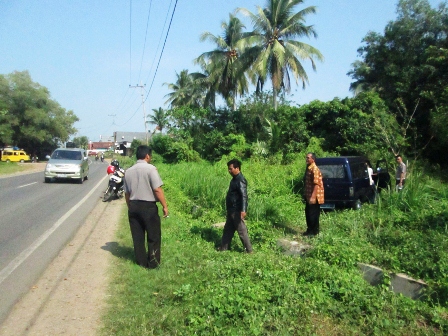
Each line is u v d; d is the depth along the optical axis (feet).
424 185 33.27
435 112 61.57
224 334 12.97
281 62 84.12
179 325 13.55
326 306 15.15
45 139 216.13
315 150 66.80
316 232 25.71
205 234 26.84
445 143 60.59
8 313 14.76
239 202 23.02
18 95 201.46
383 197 32.30
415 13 76.74
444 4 74.79
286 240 24.12
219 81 110.01
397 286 17.80
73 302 15.76
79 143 407.03
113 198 47.29
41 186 61.00
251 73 87.45
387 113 67.67
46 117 209.15
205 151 98.22
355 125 66.54
